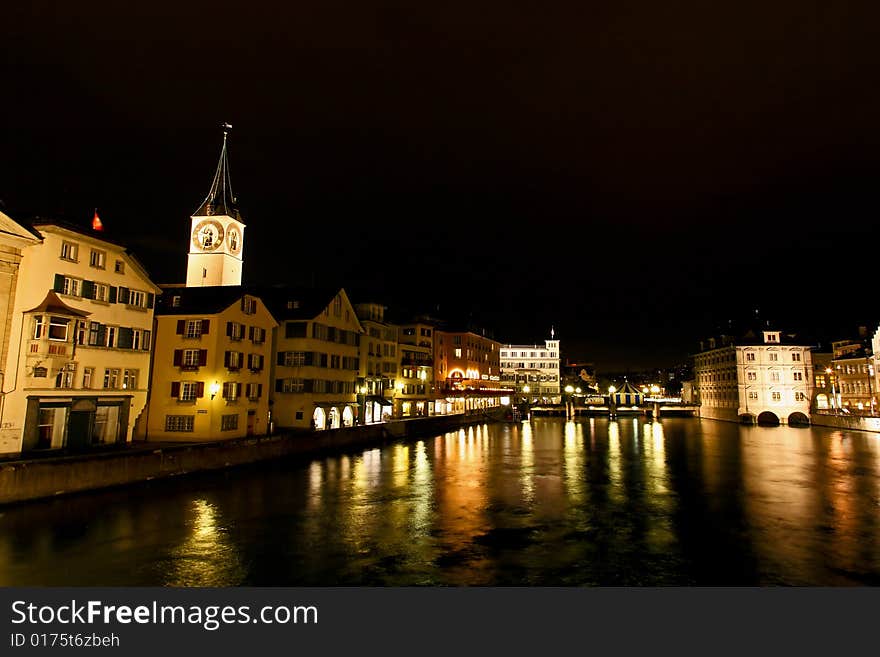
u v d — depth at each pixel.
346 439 48.69
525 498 27.59
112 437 32.84
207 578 16.02
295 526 21.70
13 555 17.75
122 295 33.59
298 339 50.19
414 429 63.34
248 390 43.31
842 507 25.55
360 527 21.64
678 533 20.95
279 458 39.44
